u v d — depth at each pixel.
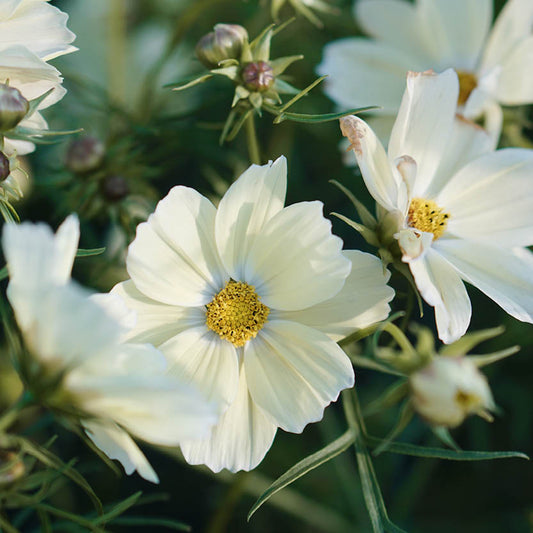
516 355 0.59
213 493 0.59
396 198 0.47
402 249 0.46
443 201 0.49
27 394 0.43
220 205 0.46
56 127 0.59
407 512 0.60
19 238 0.42
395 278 0.48
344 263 0.45
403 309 0.59
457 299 0.47
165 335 0.46
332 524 0.59
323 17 0.62
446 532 0.60
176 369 0.46
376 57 0.57
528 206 0.49
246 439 0.46
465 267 0.49
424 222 0.49
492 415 0.60
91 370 0.42
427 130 0.49
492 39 0.56
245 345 0.46
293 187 0.61
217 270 0.46
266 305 0.46
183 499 0.59
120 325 0.43
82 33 0.65
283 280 0.46
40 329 0.42
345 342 0.47
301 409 0.46
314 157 0.62
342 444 0.48
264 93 0.49
